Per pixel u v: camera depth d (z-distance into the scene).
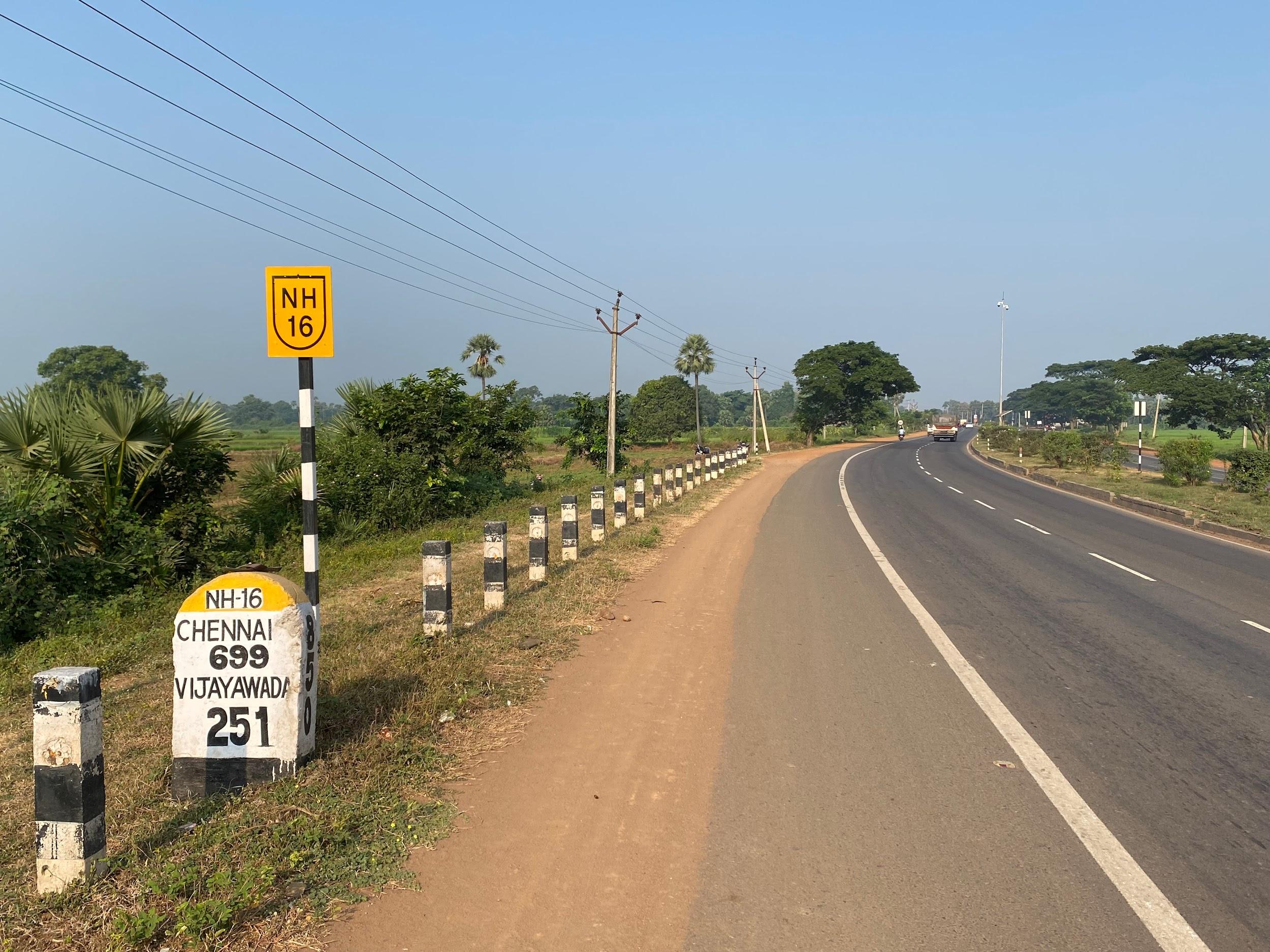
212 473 11.99
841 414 88.88
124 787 4.45
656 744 5.12
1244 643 7.93
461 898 3.45
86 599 9.20
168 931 3.17
